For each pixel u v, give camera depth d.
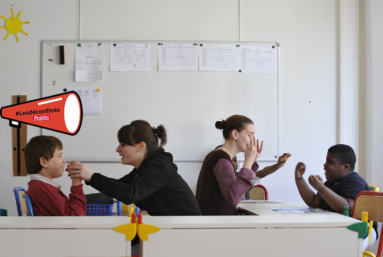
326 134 3.40
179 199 1.42
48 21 3.24
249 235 0.97
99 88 3.23
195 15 3.34
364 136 3.43
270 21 3.40
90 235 0.93
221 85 3.31
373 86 3.31
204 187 1.67
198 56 3.30
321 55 3.43
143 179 1.30
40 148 1.48
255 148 1.59
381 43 3.21
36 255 0.92
